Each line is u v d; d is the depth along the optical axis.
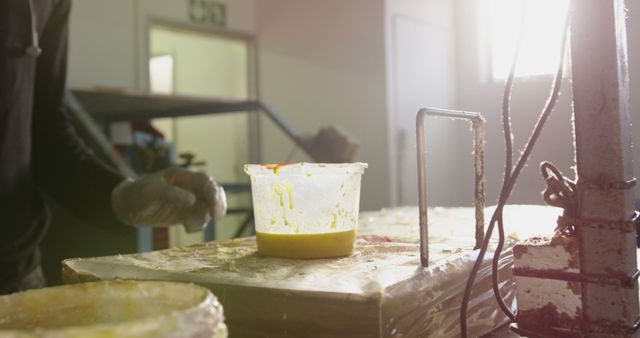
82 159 1.32
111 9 3.57
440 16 3.62
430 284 0.58
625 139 0.54
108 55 3.56
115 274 0.67
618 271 0.53
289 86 4.19
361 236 0.91
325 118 3.97
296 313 0.55
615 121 0.52
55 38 1.33
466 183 3.55
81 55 3.43
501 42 3.45
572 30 0.53
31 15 1.17
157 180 1.02
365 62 3.72
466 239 0.84
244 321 0.58
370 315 0.51
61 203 1.34
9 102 1.17
